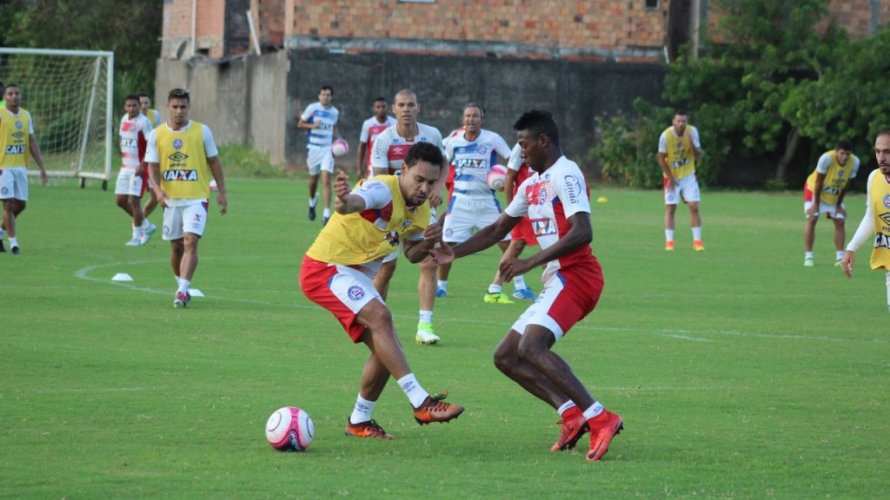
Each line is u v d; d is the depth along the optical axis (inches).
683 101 2824.8
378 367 518.0
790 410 603.2
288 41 2677.2
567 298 504.1
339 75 2682.1
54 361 678.5
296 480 446.9
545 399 509.0
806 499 438.6
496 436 534.9
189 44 3240.7
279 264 1212.5
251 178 2662.4
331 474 458.0
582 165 2802.7
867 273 1284.4
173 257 961.5
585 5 2787.9
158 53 3690.9
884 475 474.6
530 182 520.4
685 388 656.4
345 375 667.4
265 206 1948.8
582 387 494.0
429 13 2719.0
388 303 982.4
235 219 1713.8
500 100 2746.1
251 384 633.6
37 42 3577.8
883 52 2583.7
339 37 2682.1
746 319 940.0
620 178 2802.7
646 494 439.5
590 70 2783.0
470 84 2731.3
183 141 922.1
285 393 613.0
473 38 2743.6
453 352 757.9
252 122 2876.5
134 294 971.9
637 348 789.2
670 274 1232.2
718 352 780.6
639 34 2822.3
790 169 2844.5
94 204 1868.8
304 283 530.0
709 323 914.1
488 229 535.8
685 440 532.1
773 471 478.0
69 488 427.2
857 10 2847.0
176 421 542.3
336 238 525.7
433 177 520.7
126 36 3617.1
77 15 3597.4
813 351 793.6
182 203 927.7
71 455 476.1
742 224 1900.8
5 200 1221.7
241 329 816.9
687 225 1857.8
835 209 1365.7
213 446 498.9
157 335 780.6
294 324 846.5
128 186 1371.8
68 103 2689.5
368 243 526.0
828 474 475.2
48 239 1373.0
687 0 2856.8
